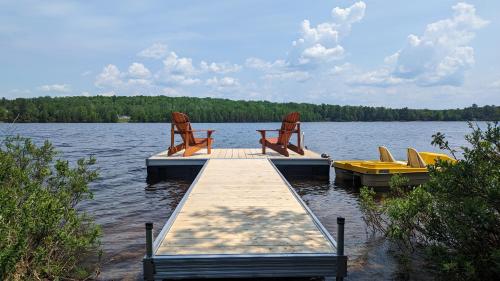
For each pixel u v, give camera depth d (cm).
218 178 840
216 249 417
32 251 402
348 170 1100
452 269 393
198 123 10412
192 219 524
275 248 422
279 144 1369
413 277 469
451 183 406
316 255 404
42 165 572
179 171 1170
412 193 533
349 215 764
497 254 357
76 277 463
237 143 2923
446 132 5441
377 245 578
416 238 587
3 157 483
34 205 411
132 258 525
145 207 829
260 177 853
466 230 391
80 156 1911
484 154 414
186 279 396
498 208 395
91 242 469
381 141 3484
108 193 973
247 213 555
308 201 898
